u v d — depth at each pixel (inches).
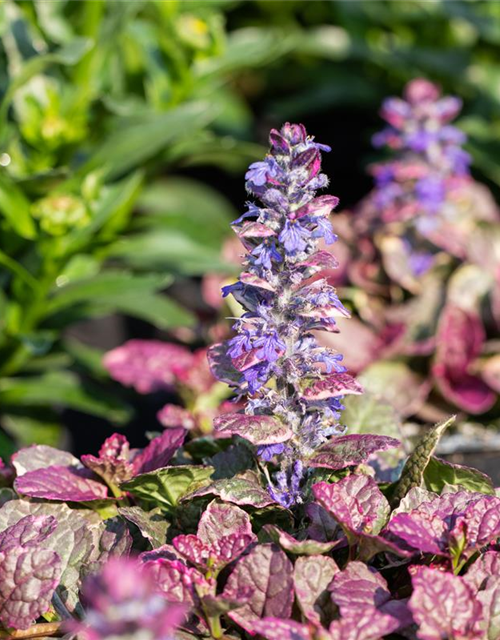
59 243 38.3
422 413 38.7
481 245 40.5
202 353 38.3
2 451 36.4
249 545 27.6
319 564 26.8
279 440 27.2
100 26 40.3
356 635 25.7
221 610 26.2
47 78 39.6
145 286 38.7
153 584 26.6
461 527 26.7
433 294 40.3
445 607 25.9
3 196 37.5
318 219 27.2
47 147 39.1
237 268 41.5
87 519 29.1
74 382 40.7
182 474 28.5
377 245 41.5
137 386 38.0
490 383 38.6
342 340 39.1
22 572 26.8
